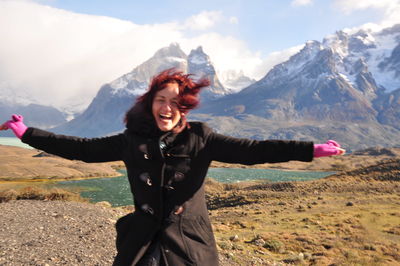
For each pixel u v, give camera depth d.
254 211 37.16
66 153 2.47
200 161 2.47
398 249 19.33
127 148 2.52
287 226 27.11
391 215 32.06
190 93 2.46
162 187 2.45
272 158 2.32
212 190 70.62
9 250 9.33
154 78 2.46
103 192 71.69
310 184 58.56
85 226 13.36
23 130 2.42
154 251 2.45
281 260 15.70
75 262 8.77
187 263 2.40
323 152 2.24
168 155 2.44
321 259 16.34
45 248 9.78
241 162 2.40
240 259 12.73
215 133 2.55
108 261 9.22
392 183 58.50
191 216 2.51
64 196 26.22
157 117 2.46
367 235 22.69
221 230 25.47
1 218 13.95
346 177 66.62
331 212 34.75
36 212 15.92
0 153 169.50
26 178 96.94
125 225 2.58
